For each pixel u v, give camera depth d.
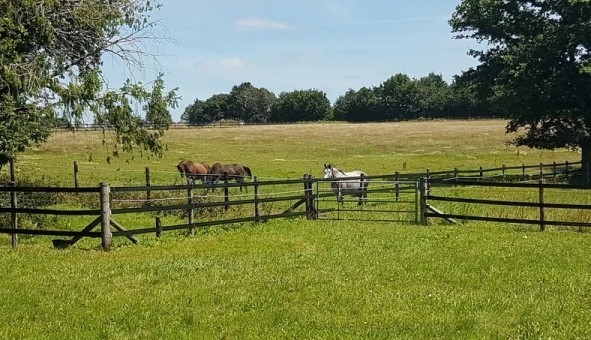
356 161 50.59
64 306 8.23
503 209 19.38
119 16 17.52
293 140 71.56
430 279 9.77
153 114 17.31
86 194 22.78
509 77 38.66
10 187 13.09
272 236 14.73
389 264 10.97
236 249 12.83
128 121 17.17
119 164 42.25
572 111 36.47
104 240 12.84
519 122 40.22
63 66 16.91
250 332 7.05
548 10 39.59
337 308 8.06
